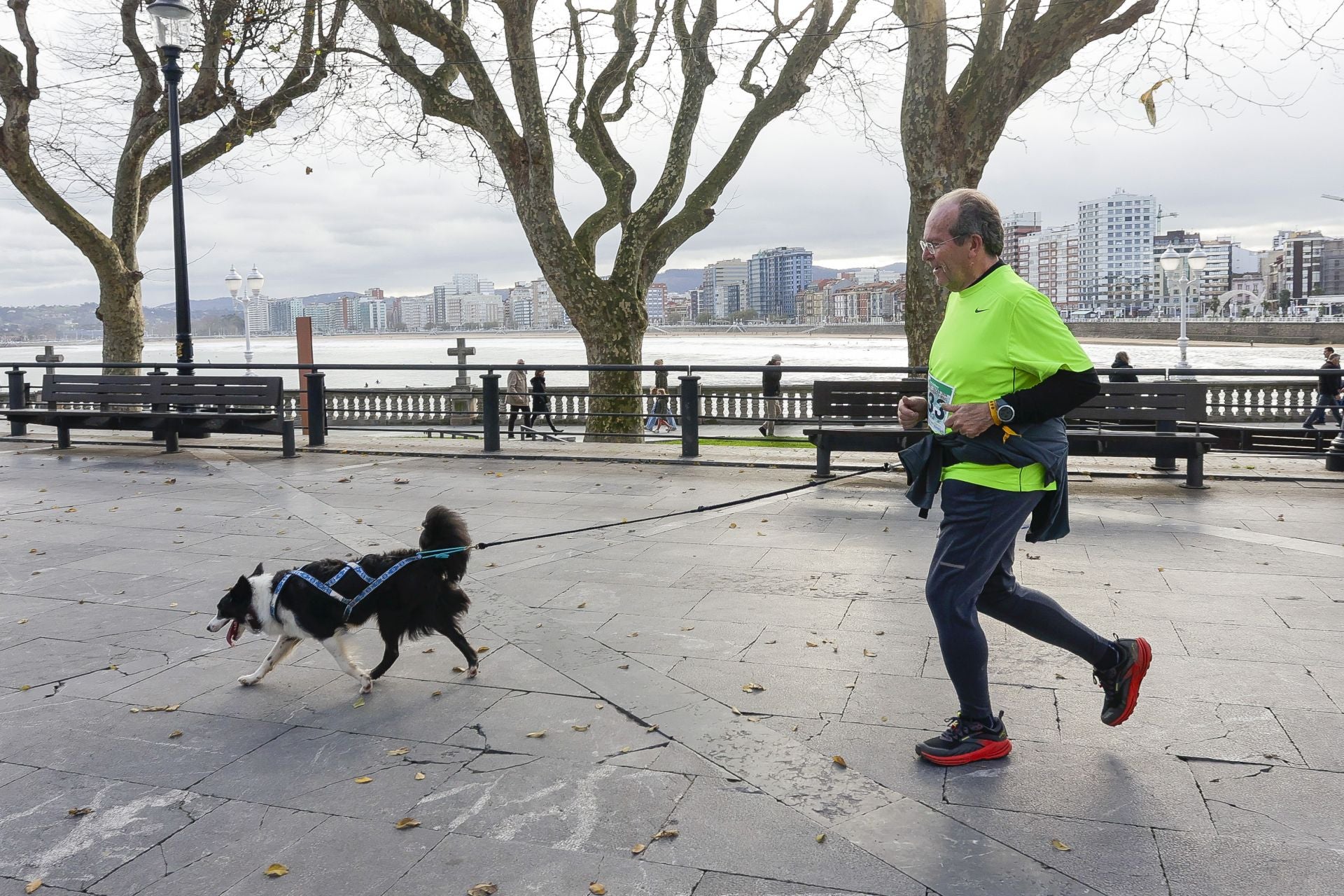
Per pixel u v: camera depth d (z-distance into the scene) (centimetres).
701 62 1648
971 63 1276
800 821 327
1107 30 1238
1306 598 561
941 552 358
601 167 1794
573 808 340
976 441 345
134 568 677
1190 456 877
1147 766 360
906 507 846
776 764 369
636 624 539
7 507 896
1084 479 955
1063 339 334
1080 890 284
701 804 340
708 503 875
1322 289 19788
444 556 452
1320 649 478
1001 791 344
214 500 925
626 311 1650
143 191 1872
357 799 351
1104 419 895
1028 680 448
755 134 1736
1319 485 908
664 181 1647
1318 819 320
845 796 344
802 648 498
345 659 450
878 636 514
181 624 558
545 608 570
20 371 1418
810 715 414
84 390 1302
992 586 370
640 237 1647
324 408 1266
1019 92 1230
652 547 713
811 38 1641
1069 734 390
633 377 1666
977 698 364
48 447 1329
